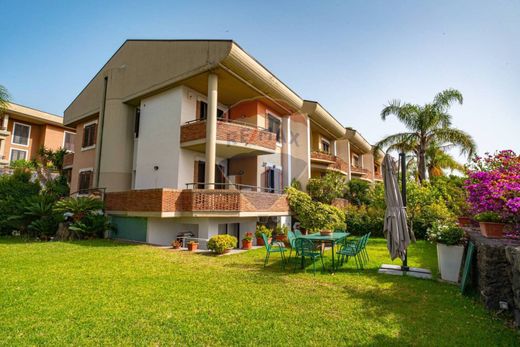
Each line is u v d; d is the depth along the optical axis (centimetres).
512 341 351
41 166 2203
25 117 2675
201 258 854
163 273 657
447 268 619
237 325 388
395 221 710
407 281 620
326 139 2297
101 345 332
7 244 1045
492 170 612
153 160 1334
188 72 1199
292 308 454
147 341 342
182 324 388
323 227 1310
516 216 537
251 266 761
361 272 705
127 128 1487
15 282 565
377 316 425
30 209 1239
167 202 987
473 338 359
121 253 880
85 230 1175
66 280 584
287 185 1623
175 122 1271
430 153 2077
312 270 723
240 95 1415
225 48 1091
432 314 434
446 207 1334
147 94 1383
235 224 1277
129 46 1500
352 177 2669
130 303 463
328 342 346
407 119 1752
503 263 440
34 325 378
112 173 1420
